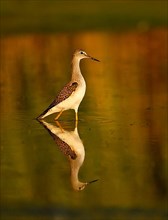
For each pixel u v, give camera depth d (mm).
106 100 20906
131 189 12914
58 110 18266
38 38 32625
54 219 11492
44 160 14891
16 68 27016
